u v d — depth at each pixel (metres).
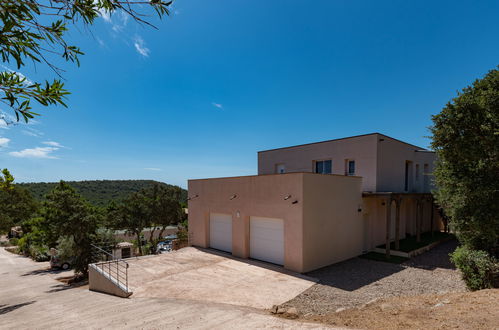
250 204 12.02
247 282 8.75
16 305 9.51
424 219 19.67
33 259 29.17
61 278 19.36
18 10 1.85
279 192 10.76
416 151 18.06
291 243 10.19
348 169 14.98
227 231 13.67
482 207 7.14
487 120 6.40
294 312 6.12
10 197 38.06
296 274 9.63
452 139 6.96
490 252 7.82
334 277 9.27
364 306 6.27
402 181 16.19
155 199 30.56
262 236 11.70
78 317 5.99
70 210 18.31
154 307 6.49
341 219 11.59
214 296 7.52
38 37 2.00
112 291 8.84
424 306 5.43
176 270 10.23
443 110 7.09
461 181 7.50
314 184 10.42
